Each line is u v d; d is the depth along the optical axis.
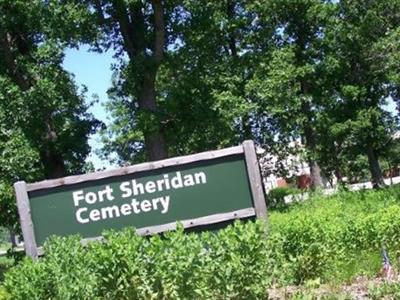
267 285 5.76
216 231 6.81
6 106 21.00
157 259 5.54
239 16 33.78
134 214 6.82
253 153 6.92
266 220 6.82
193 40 27.52
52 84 21.39
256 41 34.97
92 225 6.77
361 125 41.50
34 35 23.00
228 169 6.93
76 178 6.82
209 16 27.73
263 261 5.74
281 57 32.41
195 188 6.88
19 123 21.09
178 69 27.62
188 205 6.85
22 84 22.20
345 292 7.36
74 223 6.77
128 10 25.34
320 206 21.20
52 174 22.66
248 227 5.80
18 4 21.48
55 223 6.75
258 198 6.84
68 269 5.58
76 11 23.05
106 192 6.83
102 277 5.51
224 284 5.56
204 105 26.77
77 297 5.43
